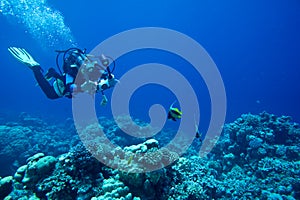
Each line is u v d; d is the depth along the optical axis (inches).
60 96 179.6
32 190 184.7
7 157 376.2
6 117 925.8
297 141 382.3
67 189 172.9
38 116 1036.5
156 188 181.9
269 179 295.6
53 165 195.5
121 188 166.2
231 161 366.3
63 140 598.9
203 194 202.8
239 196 277.4
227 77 3735.2
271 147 352.5
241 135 373.4
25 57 183.3
